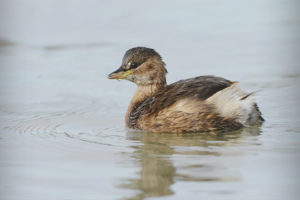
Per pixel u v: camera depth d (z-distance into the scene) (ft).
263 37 74.38
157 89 48.93
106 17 83.92
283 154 38.34
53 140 44.37
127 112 49.32
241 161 37.29
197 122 44.01
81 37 77.36
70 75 65.51
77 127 48.34
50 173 36.86
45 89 61.05
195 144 41.57
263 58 66.64
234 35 75.46
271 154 38.42
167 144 41.98
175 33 76.64
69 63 69.36
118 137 44.70
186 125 44.24
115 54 70.85
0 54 73.15
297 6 85.66
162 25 80.23
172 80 60.75
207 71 63.10
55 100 57.47
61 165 38.27
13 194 33.78
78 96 58.75
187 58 67.67
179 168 36.55
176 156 38.96
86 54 71.92
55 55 72.23
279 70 62.49
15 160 39.55
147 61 48.62
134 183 34.68
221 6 87.92
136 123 46.42
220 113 43.86
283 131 43.70
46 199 32.91
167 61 66.90
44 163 38.75
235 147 40.32
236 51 69.41
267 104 51.90
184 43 73.00
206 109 43.80
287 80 59.16
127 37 76.28
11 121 50.49
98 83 63.00
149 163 38.01
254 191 32.68
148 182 34.60
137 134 45.37
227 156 38.42
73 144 43.14
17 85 62.59
